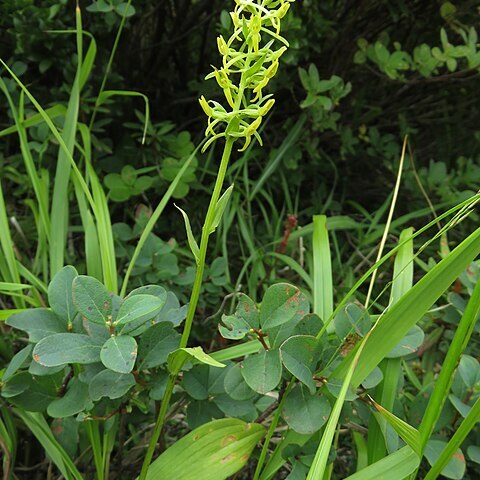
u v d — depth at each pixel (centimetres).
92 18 83
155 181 84
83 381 41
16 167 84
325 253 55
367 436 46
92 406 42
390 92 108
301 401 41
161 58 96
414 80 92
